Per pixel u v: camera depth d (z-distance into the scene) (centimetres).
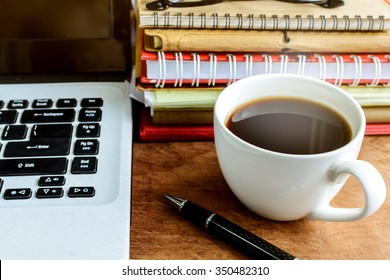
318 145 35
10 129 40
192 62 40
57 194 35
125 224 34
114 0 46
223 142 33
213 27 40
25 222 33
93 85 46
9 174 37
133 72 47
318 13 41
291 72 42
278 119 37
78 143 40
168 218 36
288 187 32
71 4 45
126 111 44
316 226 36
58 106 43
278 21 40
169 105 41
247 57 41
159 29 40
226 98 36
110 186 36
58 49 47
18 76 48
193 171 40
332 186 33
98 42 47
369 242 35
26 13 45
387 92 43
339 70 42
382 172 40
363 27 41
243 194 35
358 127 34
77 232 33
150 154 42
